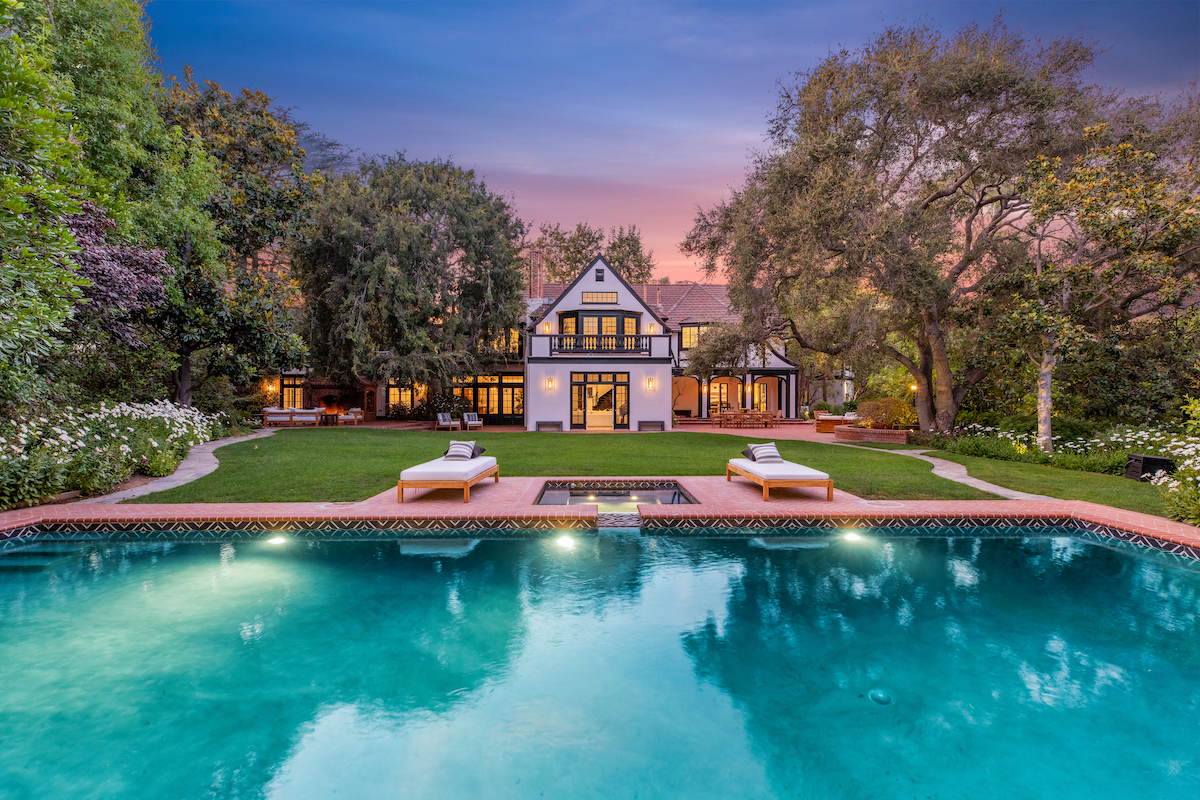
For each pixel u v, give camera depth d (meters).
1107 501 8.52
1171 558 6.30
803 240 16.89
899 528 7.40
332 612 4.84
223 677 3.78
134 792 2.71
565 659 4.10
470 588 5.41
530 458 13.94
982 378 19.94
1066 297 14.39
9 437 7.88
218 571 5.79
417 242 25.80
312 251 25.88
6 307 5.95
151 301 12.79
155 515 7.02
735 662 4.04
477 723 3.32
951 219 17.89
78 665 3.89
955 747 3.09
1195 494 6.85
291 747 3.09
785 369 32.75
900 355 20.34
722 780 2.84
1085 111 15.76
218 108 19.80
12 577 5.57
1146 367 15.93
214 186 17.19
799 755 3.05
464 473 8.18
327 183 25.75
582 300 28.02
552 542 6.83
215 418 18.98
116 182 12.96
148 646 4.18
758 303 19.08
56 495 7.89
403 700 3.55
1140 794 2.72
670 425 26.23
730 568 5.96
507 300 28.70
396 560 6.19
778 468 8.97
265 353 18.33
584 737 3.20
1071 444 14.00
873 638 4.42
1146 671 3.89
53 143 6.13
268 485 9.43
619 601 5.12
